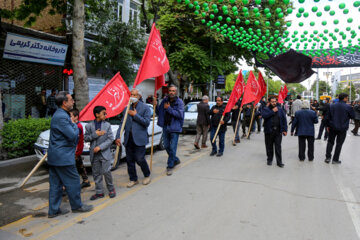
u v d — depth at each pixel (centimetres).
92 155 442
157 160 733
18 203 435
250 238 321
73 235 328
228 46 1552
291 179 561
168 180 548
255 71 1656
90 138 434
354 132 1374
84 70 848
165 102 579
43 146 604
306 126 724
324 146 1001
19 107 1120
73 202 385
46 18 1292
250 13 1061
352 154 844
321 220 370
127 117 496
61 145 362
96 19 1155
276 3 815
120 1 1630
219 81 1977
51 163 361
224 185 516
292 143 1051
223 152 846
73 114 464
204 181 541
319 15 526
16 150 706
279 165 665
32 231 339
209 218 374
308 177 577
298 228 346
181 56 1401
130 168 509
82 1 826
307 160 751
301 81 791
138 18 1755
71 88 1392
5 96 1068
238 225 354
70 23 1251
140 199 445
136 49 1224
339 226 352
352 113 688
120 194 468
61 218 375
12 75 1088
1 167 638
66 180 376
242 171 620
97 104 491
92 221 365
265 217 378
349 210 404
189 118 1255
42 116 1165
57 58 1168
